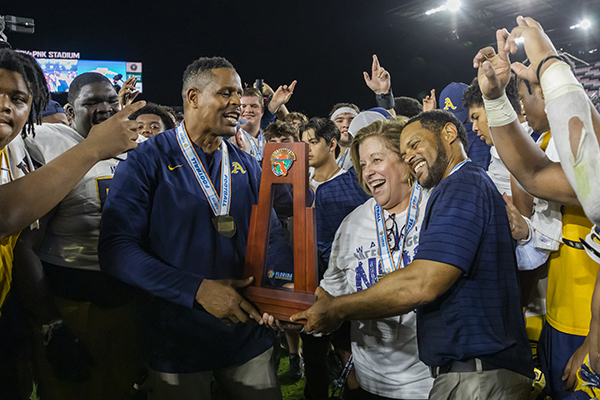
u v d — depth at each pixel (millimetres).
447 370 1156
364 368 1488
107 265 1324
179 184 1437
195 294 1247
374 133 1468
